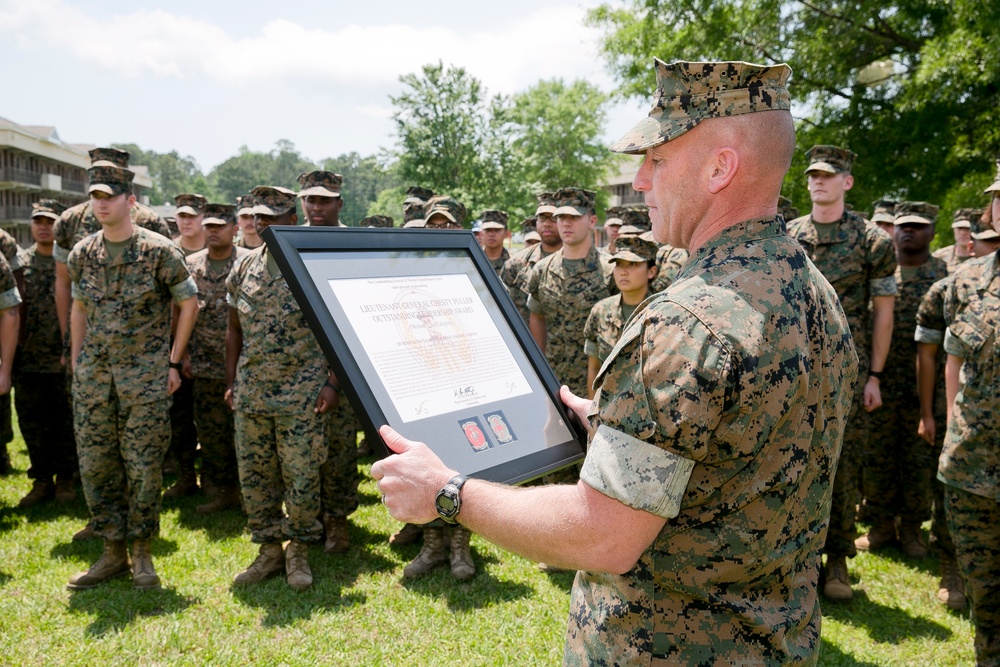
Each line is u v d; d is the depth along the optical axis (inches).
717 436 47.7
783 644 52.5
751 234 53.1
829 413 53.6
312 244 59.2
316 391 164.2
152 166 5743.1
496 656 136.2
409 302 64.2
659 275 197.2
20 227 1669.5
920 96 449.4
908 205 207.2
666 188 55.0
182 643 140.2
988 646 128.2
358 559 184.5
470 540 192.2
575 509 48.6
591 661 55.4
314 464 165.2
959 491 128.5
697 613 52.0
